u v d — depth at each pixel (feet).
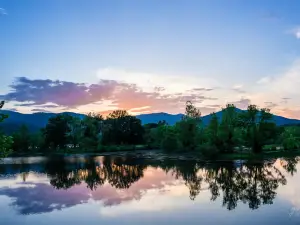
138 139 565.94
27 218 110.52
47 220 107.34
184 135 393.91
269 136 329.93
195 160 306.76
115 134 551.59
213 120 337.52
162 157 353.51
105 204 127.54
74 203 131.34
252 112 337.72
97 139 547.90
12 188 171.53
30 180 200.34
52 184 183.11
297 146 379.35
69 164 303.89
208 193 144.87
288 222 95.91
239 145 371.15
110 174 223.51
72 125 536.42
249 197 133.69
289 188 153.79
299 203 120.78
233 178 189.88
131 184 176.76
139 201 131.03
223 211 110.63
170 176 204.54
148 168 253.85
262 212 108.06
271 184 166.20
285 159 300.40
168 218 104.06
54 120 540.52
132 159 342.03
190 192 147.95
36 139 546.67
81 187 171.12
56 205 128.57
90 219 106.52
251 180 180.86
